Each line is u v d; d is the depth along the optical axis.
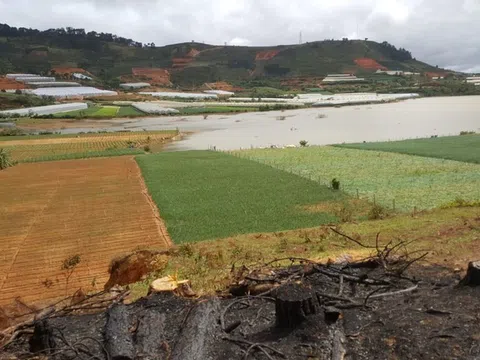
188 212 24.70
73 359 6.27
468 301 7.20
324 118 109.12
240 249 13.93
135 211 26.19
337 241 13.94
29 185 36.72
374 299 7.64
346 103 156.38
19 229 23.61
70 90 186.00
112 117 120.50
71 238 21.48
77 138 77.38
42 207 28.58
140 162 47.06
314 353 6.05
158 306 7.90
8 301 14.54
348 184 31.28
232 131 86.75
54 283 16.00
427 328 6.50
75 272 17.00
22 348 6.81
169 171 40.38
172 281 8.99
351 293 8.11
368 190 28.70
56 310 8.68
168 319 7.36
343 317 7.01
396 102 162.12
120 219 24.52
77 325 7.40
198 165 43.66
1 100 143.38
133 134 81.75
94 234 21.94
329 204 25.23
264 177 35.38
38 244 20.83
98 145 68.75
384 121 97.81
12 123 102.00
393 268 9.38
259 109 138.62
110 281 14.49
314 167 40.19
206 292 9.27
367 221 17.08
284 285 7.32
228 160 46.91
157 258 13.99
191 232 20.77
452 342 6.13
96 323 7.43
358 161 42.53
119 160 50.81
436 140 58.09
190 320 6.75
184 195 29.59
